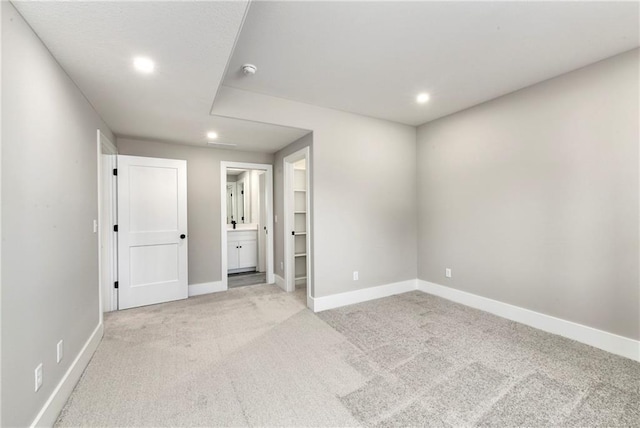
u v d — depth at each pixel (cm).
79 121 211
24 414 132
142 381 194
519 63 232
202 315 315
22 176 133
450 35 194
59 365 169
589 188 238
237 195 607
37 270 146
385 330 273
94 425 155
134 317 310
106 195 331
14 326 126
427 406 168
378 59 224
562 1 162
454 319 297
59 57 169
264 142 381
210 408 168
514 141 288
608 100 226
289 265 408
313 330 275
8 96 124
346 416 161
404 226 395
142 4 129
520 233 286
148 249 350
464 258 342
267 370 207
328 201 334
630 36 196
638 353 213
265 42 199
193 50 167
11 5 125
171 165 364
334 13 169
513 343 243
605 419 155
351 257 352
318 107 324
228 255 530
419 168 399
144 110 257
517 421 155
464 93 291
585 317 242
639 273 213
